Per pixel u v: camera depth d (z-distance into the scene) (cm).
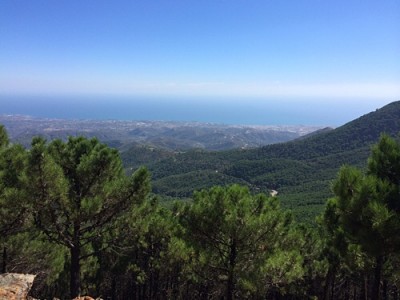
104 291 2528
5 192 1090
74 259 1316
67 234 1303
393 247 794
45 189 1103
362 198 798
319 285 2092
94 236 1328
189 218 1234
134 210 1334
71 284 1311
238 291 1371
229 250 1253
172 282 2333
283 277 1267
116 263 2077
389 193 800
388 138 893
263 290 1337
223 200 1177
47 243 1572
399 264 947
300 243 1418
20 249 1474
